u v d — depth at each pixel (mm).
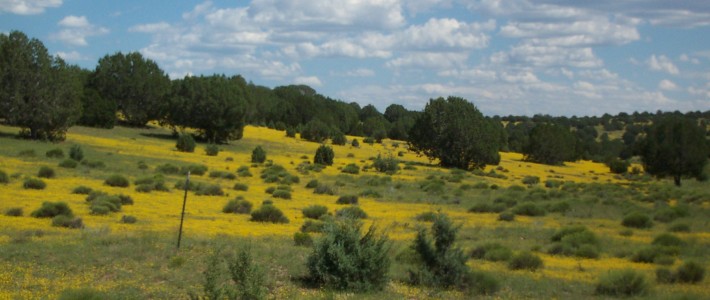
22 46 72062
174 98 101312
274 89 192000
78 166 53562
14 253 17469
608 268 21172
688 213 38906
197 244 20406
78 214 29031
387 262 16391
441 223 17391
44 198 33938
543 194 53500
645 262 22875
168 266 17109
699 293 16844
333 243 16375
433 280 16891
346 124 164250
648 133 81312
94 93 101125
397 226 31453
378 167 80062
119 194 35781
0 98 71125
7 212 27109
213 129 102062
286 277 16797
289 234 26656
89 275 15766
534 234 29812
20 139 72062
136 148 78812
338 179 64688
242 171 63188
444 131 95562
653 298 15891
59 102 75000
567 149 117938
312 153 101375
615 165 103812
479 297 15867
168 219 29734
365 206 42375
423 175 77250
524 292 16781
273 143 110812
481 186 64188
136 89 110375
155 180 46562
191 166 60125
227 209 34812
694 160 76250
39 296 13516
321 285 16109
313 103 161875
